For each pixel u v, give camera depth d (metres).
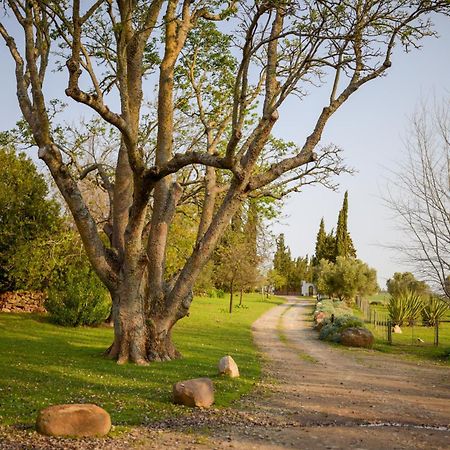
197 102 20.88
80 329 25.61
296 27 14.38
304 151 15.22
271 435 8.55
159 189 17.27
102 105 12.51
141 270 15.77
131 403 10.19
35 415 8.80
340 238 75.50
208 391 10.52
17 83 15.42
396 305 35.44
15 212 29.31
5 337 20.53
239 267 47.22
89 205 29.39
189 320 34.38
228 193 15.98
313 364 18.23
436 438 8.62
